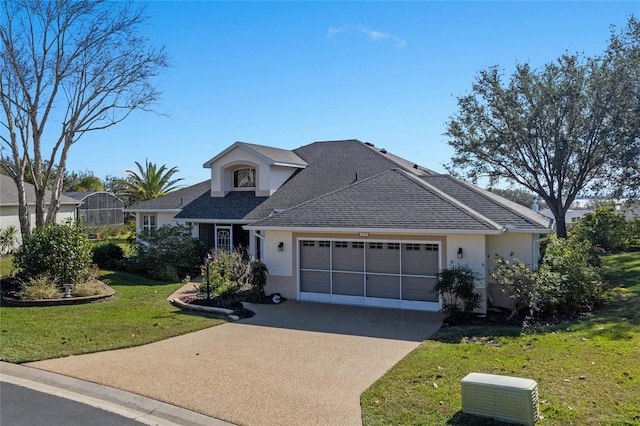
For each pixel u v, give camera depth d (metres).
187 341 11.06
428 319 13.57
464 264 14.09
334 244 16.17
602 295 15.20
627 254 26.62
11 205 30.55
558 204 32.50
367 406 7.07
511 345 10.25
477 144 34.81
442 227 13.93
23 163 20.02
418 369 8.70
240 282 17.30
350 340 11.23
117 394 7.71
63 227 16.92
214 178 25.48
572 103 30.08
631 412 6.46
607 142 29.48
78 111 21.30
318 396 7.59
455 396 7.29
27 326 11.87
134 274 21.38
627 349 9.45
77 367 9.00
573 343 10.14
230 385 8.11
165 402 7.39
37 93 20.09
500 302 14.53
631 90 26.94
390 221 14.86
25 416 6.89
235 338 11.39
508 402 6.32
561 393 7.25
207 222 23.56
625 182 28.34
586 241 20.16
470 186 17.94
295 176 25.58
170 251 21.12
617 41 28.22
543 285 12.87
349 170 24.92
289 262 16.62
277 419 6.75
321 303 15.98
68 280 16.42
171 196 29.12
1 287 16.81
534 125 31.56
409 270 15.14
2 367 9.00
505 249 14.62
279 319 13.57
